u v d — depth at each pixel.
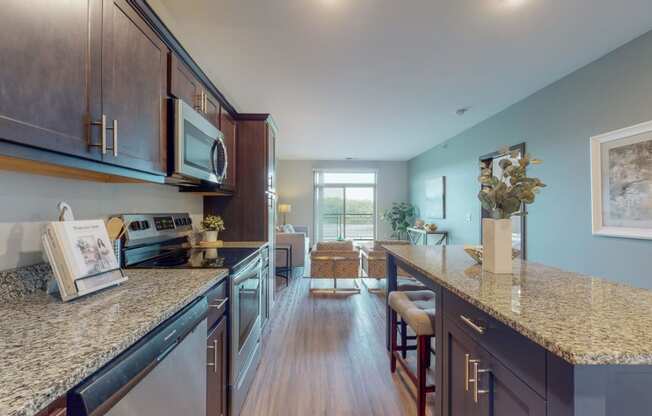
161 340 0.95
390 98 3.76
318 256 4.50
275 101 3.86
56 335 0.81
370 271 4.53
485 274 1.57
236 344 1.82
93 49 1.12
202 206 3.20
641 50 2.40
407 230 7.86
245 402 2.02
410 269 1.96
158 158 1.60
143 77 1.45
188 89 1.96
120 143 1.27
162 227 2.24
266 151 3.21
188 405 1.14
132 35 1.37
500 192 1.58
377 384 2.22
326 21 2.21
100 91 1.15
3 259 1.16
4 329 0.85
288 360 2.56
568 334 0.82
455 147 5.71
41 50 0.90
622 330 0.85
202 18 2.16
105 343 0.76
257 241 3.17
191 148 1.86
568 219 3.11
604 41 2.48
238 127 3.20
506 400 1.01
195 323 1.20
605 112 2.70
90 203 1.63
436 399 1.59
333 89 3.47
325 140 6.16
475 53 2.67
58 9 0.96
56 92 0.95
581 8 2.07
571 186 3.07
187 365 1.13
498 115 4.32
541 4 2.03
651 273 2.34
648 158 2.36
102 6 1.17
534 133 3.60
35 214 1.29
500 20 2.20
